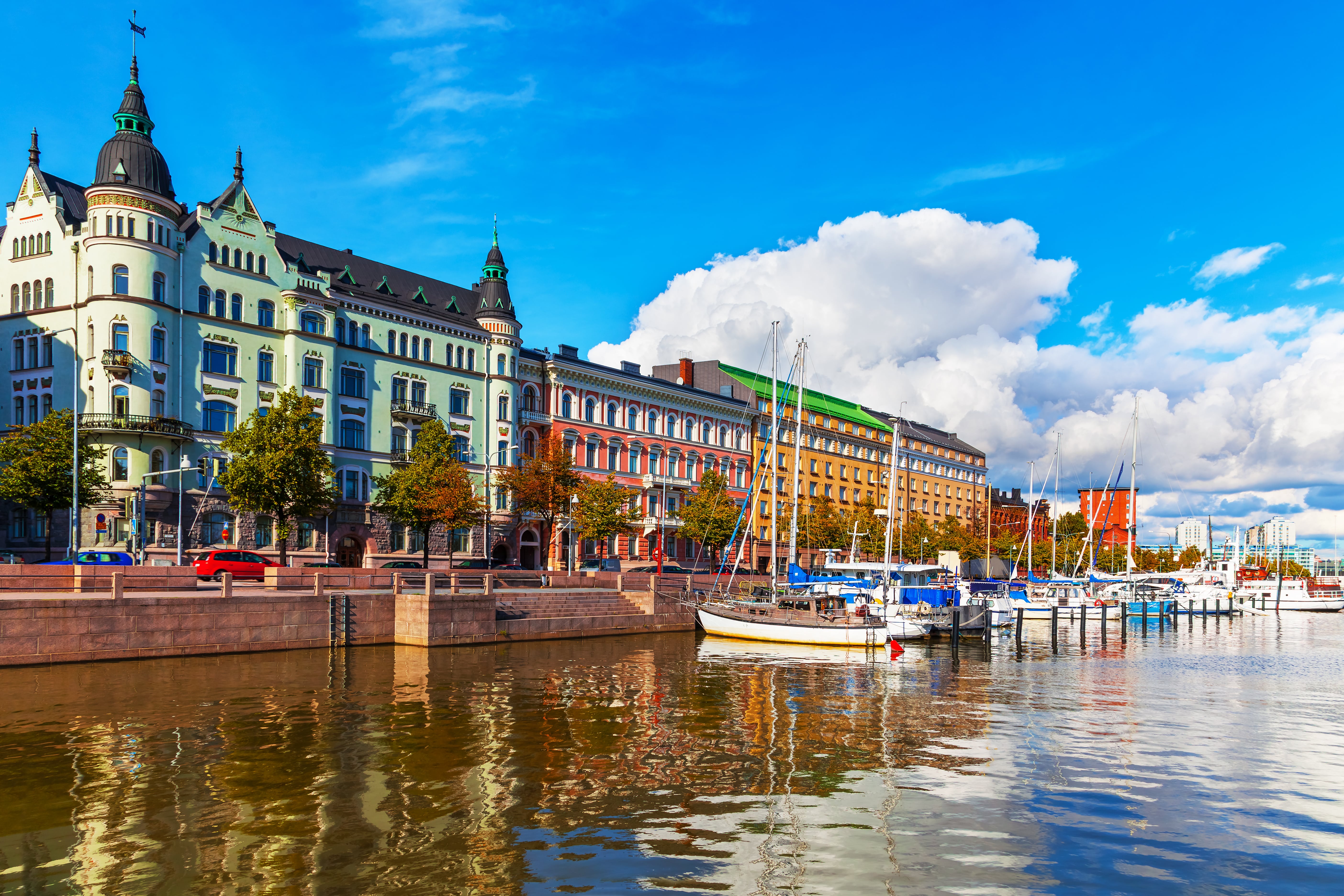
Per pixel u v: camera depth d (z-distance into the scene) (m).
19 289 60.59
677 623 54.34
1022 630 68.44
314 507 54.66
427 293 75.38
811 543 94.50
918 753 22.55
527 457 70.94
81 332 57.06
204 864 14.15
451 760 20.64
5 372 60.50
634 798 18.06
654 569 82.81
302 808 16.92
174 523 56.16
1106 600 79.56
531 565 76.88
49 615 31.44
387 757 20.81
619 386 85.31
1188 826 16.98
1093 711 29.33
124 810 16.67
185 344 58.09
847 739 24.05
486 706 27.41
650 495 87.88
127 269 55.50
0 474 51.50
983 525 149.75
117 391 54.88
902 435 128.88
